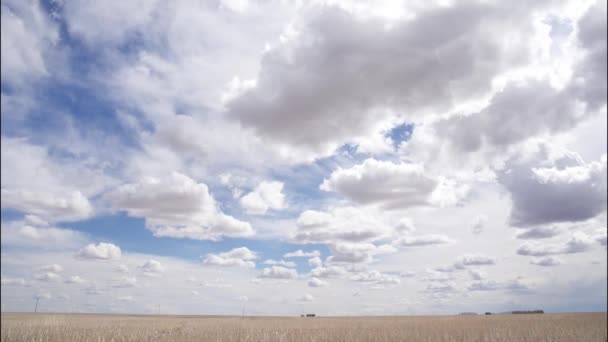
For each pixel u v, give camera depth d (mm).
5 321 34531
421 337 19922
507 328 25375
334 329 26578
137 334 19438
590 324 29141
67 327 25047
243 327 29297
